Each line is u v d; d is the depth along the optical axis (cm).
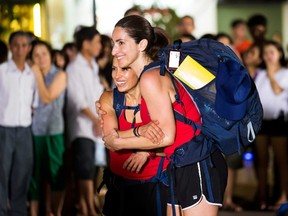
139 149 534
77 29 980
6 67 789
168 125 514
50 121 855
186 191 531
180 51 520
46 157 857
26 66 799
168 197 546
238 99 513
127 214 561
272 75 952
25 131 795
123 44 526
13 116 786
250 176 1166
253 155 980
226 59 521
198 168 530
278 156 970
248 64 980
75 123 875
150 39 532
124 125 545
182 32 1049
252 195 1059
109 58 914
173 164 530
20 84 789
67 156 878
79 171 877
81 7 1694
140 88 520
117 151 554
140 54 530
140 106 537
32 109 811
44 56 860
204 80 515
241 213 941
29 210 884
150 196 553
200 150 527
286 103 958
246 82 515
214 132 523
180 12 1670
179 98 520
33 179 855
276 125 959
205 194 530
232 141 527
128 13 784
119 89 538
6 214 787
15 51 788
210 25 1744
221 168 539
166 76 519
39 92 812
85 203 885
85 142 873
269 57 951
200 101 517
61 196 870
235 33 1193
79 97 872
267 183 982
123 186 559
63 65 959
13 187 795
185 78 517
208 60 521
